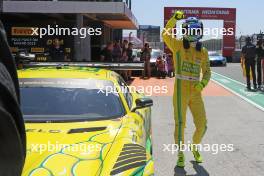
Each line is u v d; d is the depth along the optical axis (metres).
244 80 23.75
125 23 25.86
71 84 4.98
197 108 6.39
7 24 19.84
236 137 8.66
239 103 14.16
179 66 6.23
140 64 7.00
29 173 3.20
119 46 19.81
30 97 4.75
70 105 4.65
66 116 4.47
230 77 25.95
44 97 4.75
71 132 4.04
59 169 3.27
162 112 12.10
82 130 4.10
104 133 4.04
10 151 1.37
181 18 6.11
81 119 4.41
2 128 1.34
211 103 14.14
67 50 18.56
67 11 17.17
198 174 6.06
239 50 50.56
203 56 6.25
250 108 13.02
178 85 6.25
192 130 9.33
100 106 4.68
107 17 21.48
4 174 1.39
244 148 7.69
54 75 5.16
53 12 17.12
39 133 3.97
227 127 9.80
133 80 22.12
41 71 5.33
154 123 10.30
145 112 5.46
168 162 6.71
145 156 3.65
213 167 6.44
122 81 5.74
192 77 6.24
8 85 1.37
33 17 19.83
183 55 6.18
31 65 6.34
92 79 5.11
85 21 23.58
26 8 17.00
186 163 6.66
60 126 4.18
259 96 16.14
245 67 18.36
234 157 7.03
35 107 4.59
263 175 6.03
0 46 1.38
